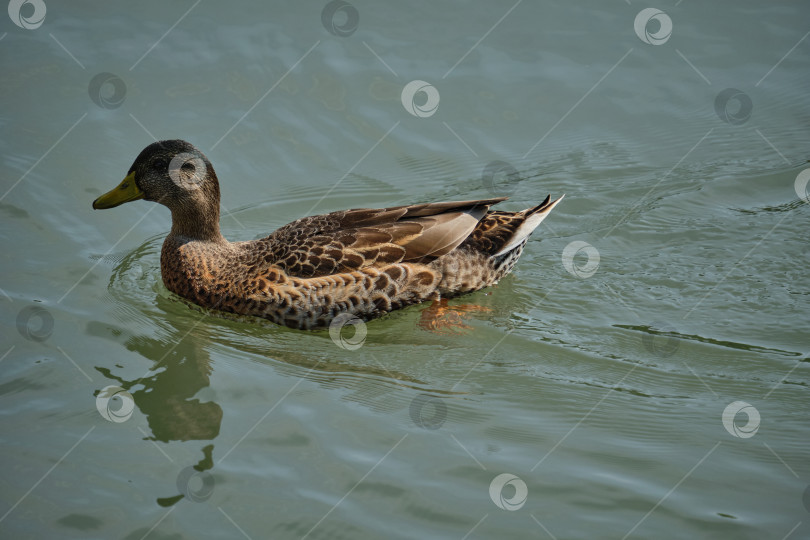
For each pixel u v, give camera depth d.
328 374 7.08
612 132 10.37
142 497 5.74
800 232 8.76
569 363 7.16
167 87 10.55
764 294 7.92
